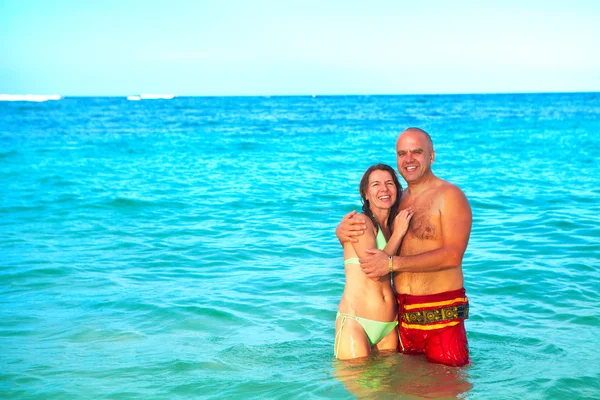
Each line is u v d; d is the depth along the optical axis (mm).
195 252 9297
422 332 5105
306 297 7020
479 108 85500
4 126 48219
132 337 5816
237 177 18938
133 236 10500
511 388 4535
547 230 10250
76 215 12539
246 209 13195
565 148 27188
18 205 13648
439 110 81438
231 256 9023
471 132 39469
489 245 9289
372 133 41031
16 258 8922
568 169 19734
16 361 5199
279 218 12133
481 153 25781
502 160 22922
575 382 4633
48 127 47375
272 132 42750
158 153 27531
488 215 11852
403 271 4922
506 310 6453
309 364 5105
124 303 6836
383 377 4770
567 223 10734
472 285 7312
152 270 8297
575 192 14688
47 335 5867
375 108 93438
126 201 14078
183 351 5445
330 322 6215
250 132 42750
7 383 4742
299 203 13891
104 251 9391
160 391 4602
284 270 8211
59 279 7844
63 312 6555
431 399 4355
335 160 24109
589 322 6023
